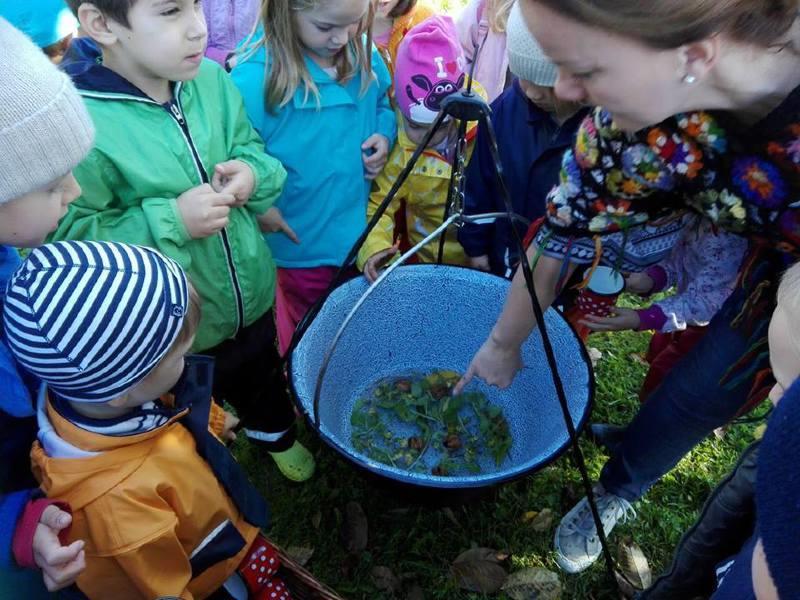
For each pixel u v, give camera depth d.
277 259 1.73
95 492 0.87
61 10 1.68
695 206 0.99
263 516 1.14
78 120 0.91
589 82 0.74
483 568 1.59
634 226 1.09
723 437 1.89
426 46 1.48
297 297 1.85
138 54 1.14
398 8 1.79
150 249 0.91
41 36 1.64
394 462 1.60
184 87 1.30
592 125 0.97
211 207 1.25
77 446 0.88
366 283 1.49
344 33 1.42
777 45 0.70
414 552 1.63
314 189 1.63
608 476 1.54
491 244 1.75
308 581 1.18
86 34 1.17
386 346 1.70
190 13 1.15
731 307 1.17
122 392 0.86
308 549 1.63
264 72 1.49
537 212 1.57
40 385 0.96
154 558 0.91
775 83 0.74
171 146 1.26
